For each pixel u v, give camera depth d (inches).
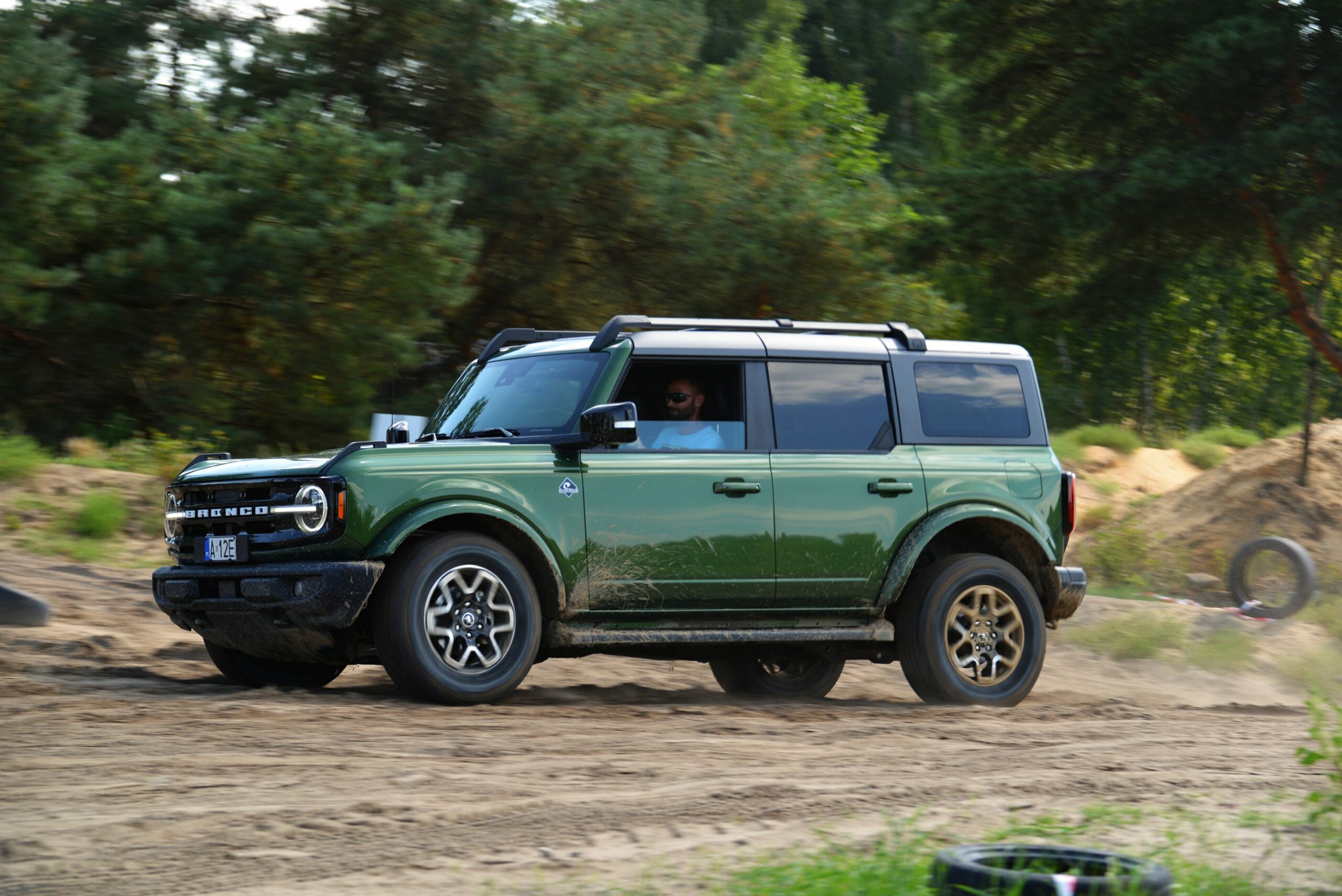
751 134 1215.6
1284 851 203.8
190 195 930.1
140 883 174.7
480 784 233.6
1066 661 569.6
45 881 174.2
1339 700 530.6
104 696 313.9
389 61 1146.0
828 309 1145.4
